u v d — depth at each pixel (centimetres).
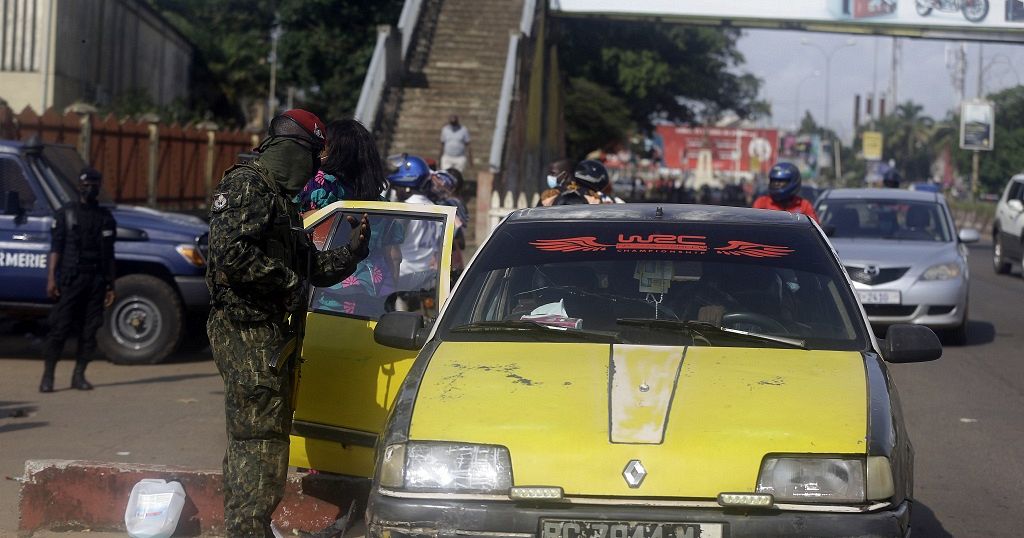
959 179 8150
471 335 483
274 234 486
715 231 537
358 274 613
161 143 2222
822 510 379
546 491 381
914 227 1391
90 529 574
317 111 4003
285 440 491
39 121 1733
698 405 407
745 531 374
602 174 945
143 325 1129
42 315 1098
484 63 2822
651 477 381
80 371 987
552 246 533
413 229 619
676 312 493
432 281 613
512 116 2638
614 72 4562
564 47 4388
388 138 2528
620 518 376
